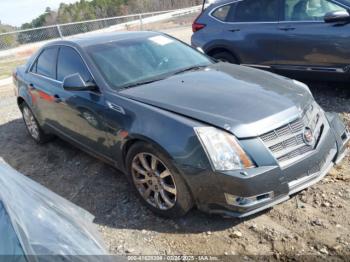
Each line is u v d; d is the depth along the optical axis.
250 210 2.88
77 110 4.10
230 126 2.91
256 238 2.97
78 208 2.52
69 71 4.40
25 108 5.68
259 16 6.37
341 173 3.70
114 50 4.23
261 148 2.89
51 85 4.68
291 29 5.92
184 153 2.96
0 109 8.15
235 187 2.83
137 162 3.45
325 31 5.54
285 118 3.06
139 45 4.40
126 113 3.43
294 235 2.95
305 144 3.11
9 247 1.51
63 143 5.52
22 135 6.20
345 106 5.42
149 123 3.20
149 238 3.13
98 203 3.77
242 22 6.58
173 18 23.86
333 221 3.04
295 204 3.31
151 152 3.21
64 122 4.53
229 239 2.99
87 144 4.21
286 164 2.96
